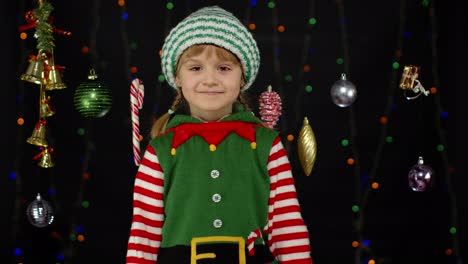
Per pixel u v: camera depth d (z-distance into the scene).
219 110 2.00
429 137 3.39
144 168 1.93
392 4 3.38
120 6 3.33
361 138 3.38
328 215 3.38
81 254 3.31
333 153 3.38
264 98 2.79
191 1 3.34
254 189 1.90
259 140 1.94
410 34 3.38
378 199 3.39
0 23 3.22
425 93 3.05
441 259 3.40
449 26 3.38
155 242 1.89
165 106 3.33
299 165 3.36
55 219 3.29
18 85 3.25
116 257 3.33
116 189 3.33
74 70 3.30
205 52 1.92
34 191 3.27
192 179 1.88
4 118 3.23
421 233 3.39
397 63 3.34
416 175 3.04
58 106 3.30
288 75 3.36
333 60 3.38
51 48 2.92
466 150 3.37
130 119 3.33
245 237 1.85
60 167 3.31
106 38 3.32
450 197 3.39
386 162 3.39
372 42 3.38
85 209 3.32
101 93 2.91
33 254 3.26
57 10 3.30
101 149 3.33
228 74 1.95
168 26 3.34
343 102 2.95
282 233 1.90
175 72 2.04
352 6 3.38
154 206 1.90
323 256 3.38
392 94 3.38
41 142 2.94
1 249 3.22
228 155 1.91
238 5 3.35
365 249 3.38
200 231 1.83
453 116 3.38
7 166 3.24
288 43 3.37
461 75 3.37
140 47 3.33
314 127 3.37
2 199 3.23
